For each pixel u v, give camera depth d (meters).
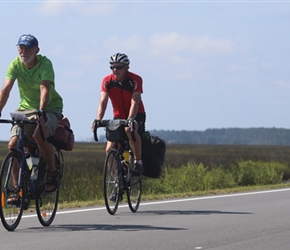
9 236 17.94
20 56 18.94
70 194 31.28
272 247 16.67
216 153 121.94
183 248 16.50
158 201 27.23
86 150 131.62
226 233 18.61
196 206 25.28
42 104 18.64
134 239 17.62
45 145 19.00
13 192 18.45
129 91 22.77
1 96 19.11
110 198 22.42
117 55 22.52
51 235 18.16
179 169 40.88
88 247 16.52
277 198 28.52
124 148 23.12
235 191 33.09
